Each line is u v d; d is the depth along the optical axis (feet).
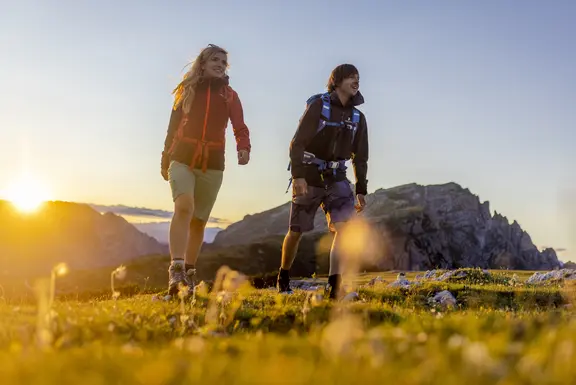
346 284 30.76
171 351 10.15
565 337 8.94
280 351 9.47
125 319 16.80
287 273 33.71
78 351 9.80
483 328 12.34
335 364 7.43
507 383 6.45
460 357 7.88
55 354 9.23
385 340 9.91
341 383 6.50
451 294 38.19
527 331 11.11
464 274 58.70
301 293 30.35
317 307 19.08
